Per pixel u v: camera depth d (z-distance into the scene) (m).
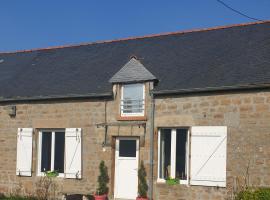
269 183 12.41
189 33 17.28
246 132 12.88
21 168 16.64
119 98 15.08
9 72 19.03
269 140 12.52
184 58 15.66
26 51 20.56
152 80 14.52
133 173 14.81
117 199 14.78
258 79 12.88
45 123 16.38
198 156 13.55
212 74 14.05
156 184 14.18
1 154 17.17
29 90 17.08
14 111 16.98
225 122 13.22
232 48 15.18
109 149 15.13
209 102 13.53
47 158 16.39
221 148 13.20
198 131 13.61
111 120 15.16
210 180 13.27
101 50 18.39
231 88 13.07
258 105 12.77
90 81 16.25
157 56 16.33
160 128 14.41
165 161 14.36
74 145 15.71
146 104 14.58
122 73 15.04
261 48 14.48
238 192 12.58
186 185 13.68
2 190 16.98
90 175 15.37
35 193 16.19
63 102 16.14
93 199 14.99
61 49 19.62
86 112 15.66
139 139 14.64
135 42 18.03
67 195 15.14
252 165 12.70
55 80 17.19
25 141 16.69
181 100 14.02
